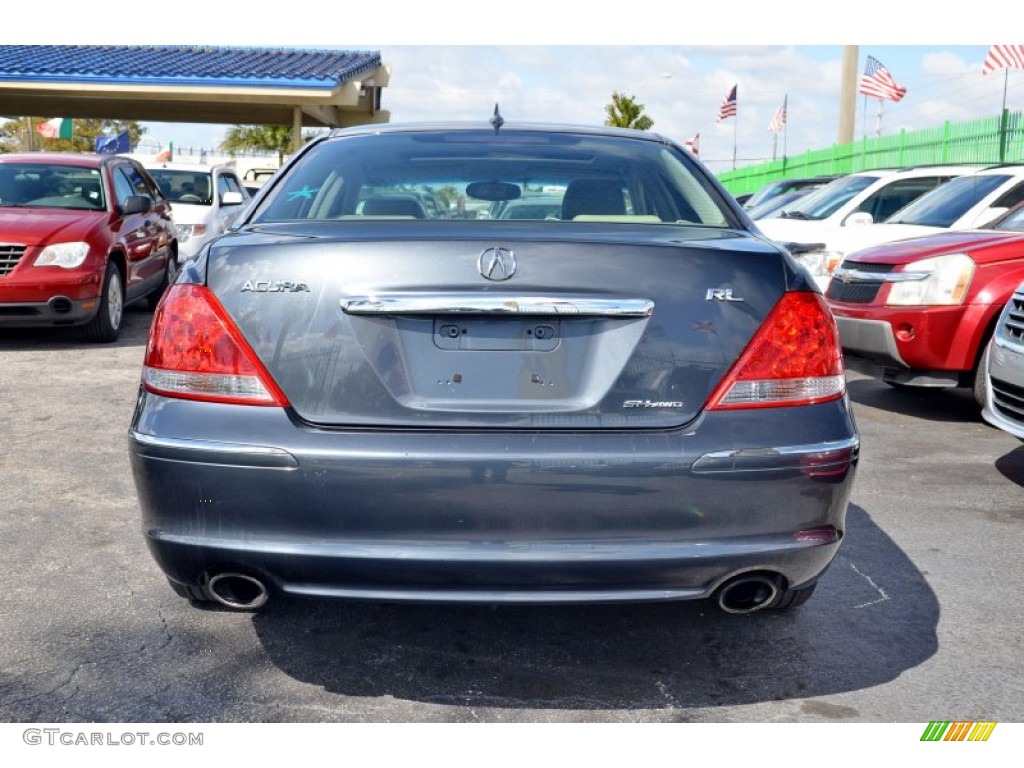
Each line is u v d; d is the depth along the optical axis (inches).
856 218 402.9
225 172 605.0
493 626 134.6
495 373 104.8
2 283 343.0
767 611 129.0
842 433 108.3
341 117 1028.5
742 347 106.8
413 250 105.3
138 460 107.9
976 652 128.3
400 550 103.7
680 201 134.1
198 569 107.7
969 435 249.9
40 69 826.8
